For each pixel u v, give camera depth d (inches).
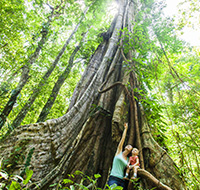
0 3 365.7
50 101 326.0
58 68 400.5
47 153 162.9
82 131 186.7
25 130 162.6
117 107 194.4
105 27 448.1
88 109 219.9
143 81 231.1
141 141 165.8
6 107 220.7
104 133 201.8
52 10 419.2
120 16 388.2
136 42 245.6
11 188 72.2
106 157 189.5
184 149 169.0
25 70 292.4
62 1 451.5
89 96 231.0
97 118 205.2
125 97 213.8
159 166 144.3
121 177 133.6
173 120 229.8
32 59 312.0
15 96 234.4
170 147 206.1
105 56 290.0
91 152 182.5
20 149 150.3
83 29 448.8
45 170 154.5
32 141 159.8
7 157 140.9
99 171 180.1
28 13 402.0
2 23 359.9
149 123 186.1
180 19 298.0
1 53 333.7
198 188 140.5
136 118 176.1
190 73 271.7
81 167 171.0
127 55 277.4
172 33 312.7
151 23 307.4
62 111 436.5
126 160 144.9
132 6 418.3
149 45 251.6
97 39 367.2
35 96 300.5
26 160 134.8
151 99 197.5
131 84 223.1
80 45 415.5
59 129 183.6
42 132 170.1
